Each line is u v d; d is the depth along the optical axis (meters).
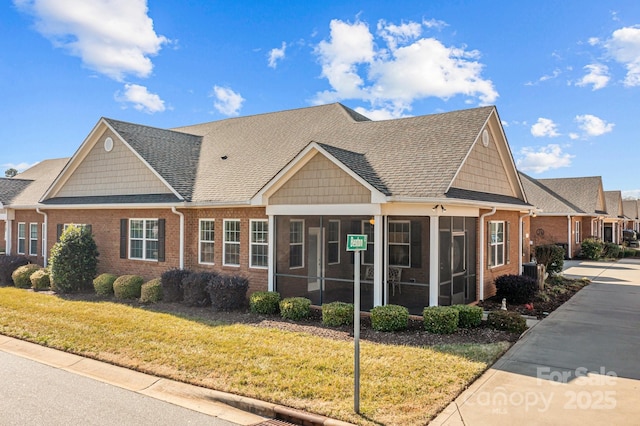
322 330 10.12
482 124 13.57
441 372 7.22
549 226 31.48
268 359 7.93
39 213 20.39
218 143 19.83
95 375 7.77
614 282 18.94
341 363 7.65
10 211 22.03
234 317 11.52
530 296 13.59
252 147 18.08
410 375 7.07
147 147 17.39
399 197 10.76
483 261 13.85
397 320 9.99
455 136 13.42
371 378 6.96
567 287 17.05
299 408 6.00
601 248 31.27
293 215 12.59
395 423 5.48
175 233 15.51
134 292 14.53
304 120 19.05
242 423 5.84
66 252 15.54
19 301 13.84
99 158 18.30
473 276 13.53
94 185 18.47
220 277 12.94
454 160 12.16
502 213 15.67
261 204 12.92
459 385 6.69
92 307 12.91
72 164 18.98
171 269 14.49
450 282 11.49
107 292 15.12
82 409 6.24
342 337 9.50
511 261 16.55
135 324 10.70
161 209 15.86
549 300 14.16
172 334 9.73
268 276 13.31
